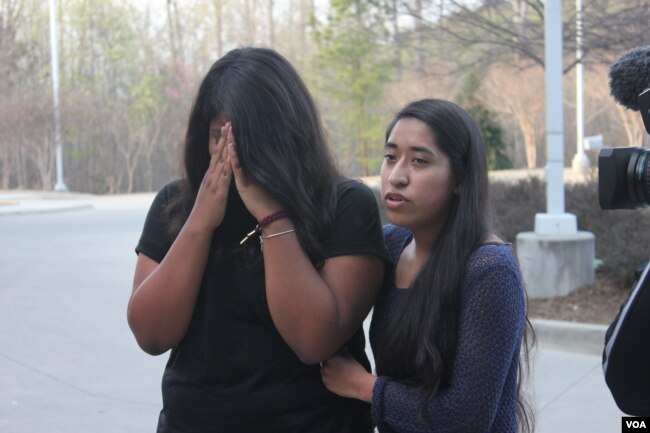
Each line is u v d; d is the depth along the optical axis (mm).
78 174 39906
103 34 42625
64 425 4574
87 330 6895
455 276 1783
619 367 1500
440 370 1754
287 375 1875
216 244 1897
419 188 1834
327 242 1873
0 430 4480
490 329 1732
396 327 1866
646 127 1466
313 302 1777
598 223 8398
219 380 1885
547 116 7629
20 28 39344
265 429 1871
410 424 1787
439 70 13039
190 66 41281
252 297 1858
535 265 7250
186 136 1975
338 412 1926
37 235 14734
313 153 1867
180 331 1889
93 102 38719
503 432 1831
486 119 24344
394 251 2072
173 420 1940
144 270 2018
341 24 23359
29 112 31703
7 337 6648
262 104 1819
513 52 10648
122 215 19688
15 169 38406
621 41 8539
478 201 1838
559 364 5641
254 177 1786
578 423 4496
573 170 24156
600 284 7336
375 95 24531
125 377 5531
